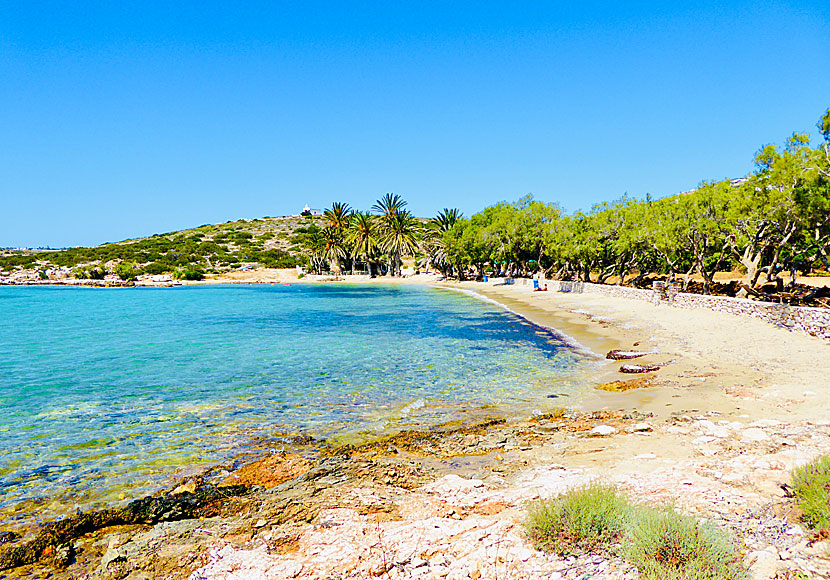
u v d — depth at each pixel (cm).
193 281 10206
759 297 3009
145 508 782
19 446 1109
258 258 13400
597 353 2164
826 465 646
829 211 2156
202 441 1134
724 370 1638
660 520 533
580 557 536
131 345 2647
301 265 13075
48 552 659
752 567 485
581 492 629
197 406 1439
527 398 1454
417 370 1903
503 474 855
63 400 1522
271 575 551
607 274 5541
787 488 677
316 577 539
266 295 7106
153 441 1137
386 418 1292
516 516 659
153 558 621
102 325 3612
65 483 906
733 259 3919
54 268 11300
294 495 807
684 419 1134
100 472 955
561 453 953
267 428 1224
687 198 3466
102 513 770
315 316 4153
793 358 1709
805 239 2544
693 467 802
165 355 2330
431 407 1387
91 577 589
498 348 2375
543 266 7156
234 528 699
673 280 4241
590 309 3788
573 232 5422
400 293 7269
